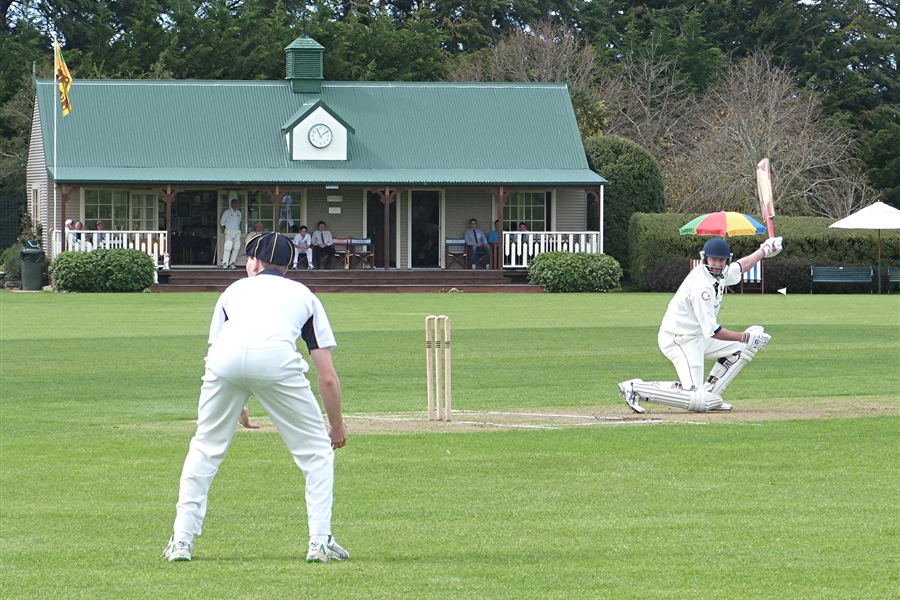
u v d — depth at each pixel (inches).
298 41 4704.7
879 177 5821.9
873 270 4138.8
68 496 923.4
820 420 1268.5
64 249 4143.7
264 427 1243.8
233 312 721.6
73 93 4517.7
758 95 5644.7
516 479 974.4
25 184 5221.5
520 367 1814.7
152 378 1685.5
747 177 5177.2
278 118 4591.5
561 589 658.2
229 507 881.5
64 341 2214.6
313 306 727.1
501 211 4365.2
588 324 2659.9
